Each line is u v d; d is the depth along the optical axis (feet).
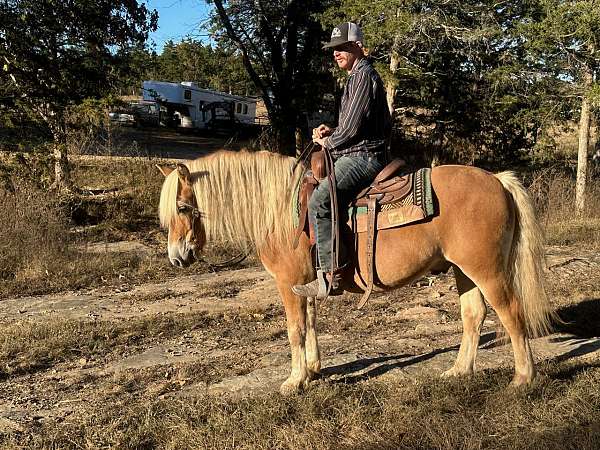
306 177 13.41
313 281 13.48
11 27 38.09
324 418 12.58
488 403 12.98
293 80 74.38
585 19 42.80
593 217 40.55
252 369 16.12
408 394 13.53
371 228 13.00
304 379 14.14
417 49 53.78
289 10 70.59
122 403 14.15
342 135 12.76
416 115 65.62
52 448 11.94
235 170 14.08
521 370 13.57
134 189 46.21
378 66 49.60
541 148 53.42
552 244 33.76
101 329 20.18
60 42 41.19
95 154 52.85
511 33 52.39
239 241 14.30
